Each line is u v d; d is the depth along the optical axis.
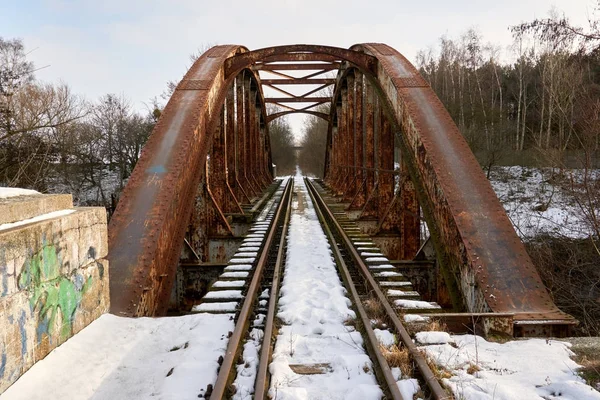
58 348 3.86
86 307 4.48
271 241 10.44
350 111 21.16
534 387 3.56
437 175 6.93
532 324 4.78
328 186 32.03
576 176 15.67
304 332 4.92
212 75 10.09
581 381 3.61
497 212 6.32
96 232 4.73
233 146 17.38
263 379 3.58
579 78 26.14
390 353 4.06
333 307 5.70
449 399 3.27
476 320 4.97
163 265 6.27
